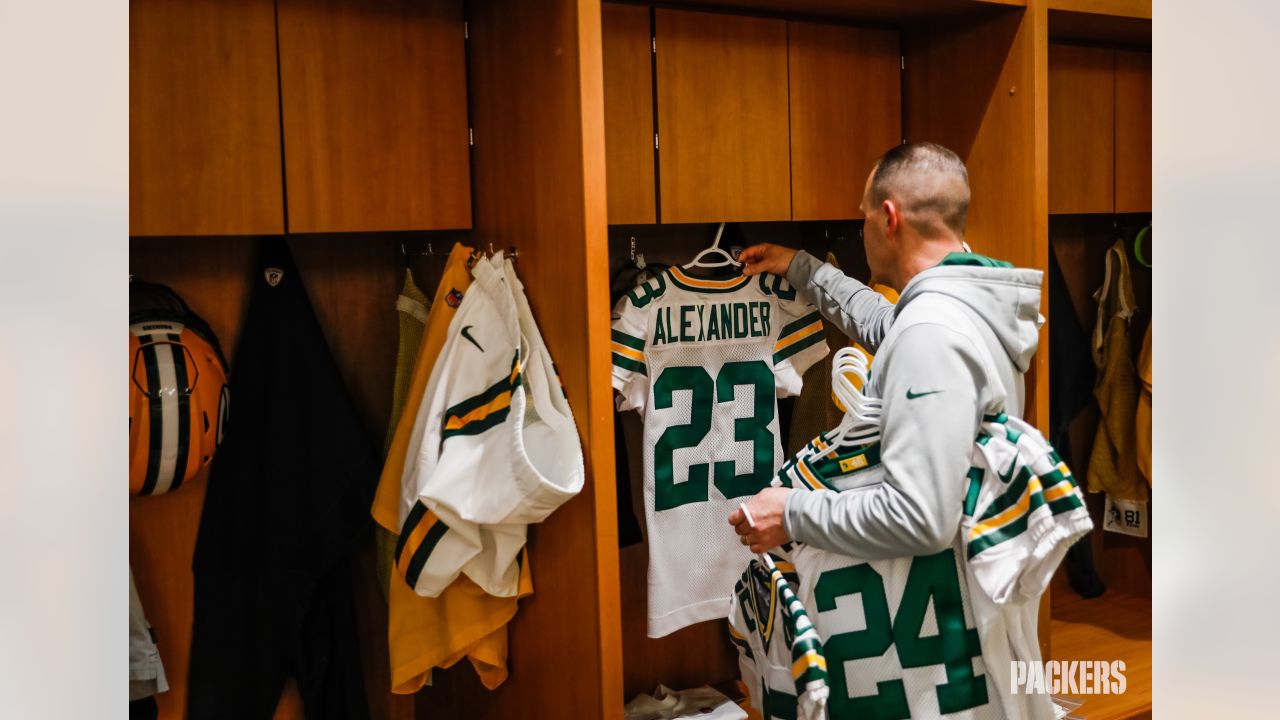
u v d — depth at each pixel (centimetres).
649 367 227
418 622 210
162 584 223
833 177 253
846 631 166
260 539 222
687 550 233
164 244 217
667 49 228
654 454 228
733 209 238
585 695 195
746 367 238
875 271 191
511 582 207
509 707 226
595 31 183
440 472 192
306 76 206
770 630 173
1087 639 305
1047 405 238
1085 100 306
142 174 193
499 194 216
